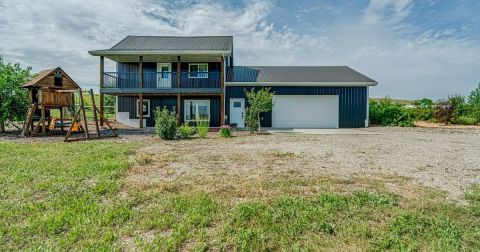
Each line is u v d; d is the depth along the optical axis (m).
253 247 2.36
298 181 4.32
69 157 6.16
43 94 11.73
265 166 5.46
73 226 2.76
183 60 17.08
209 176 4.66
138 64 17.62
